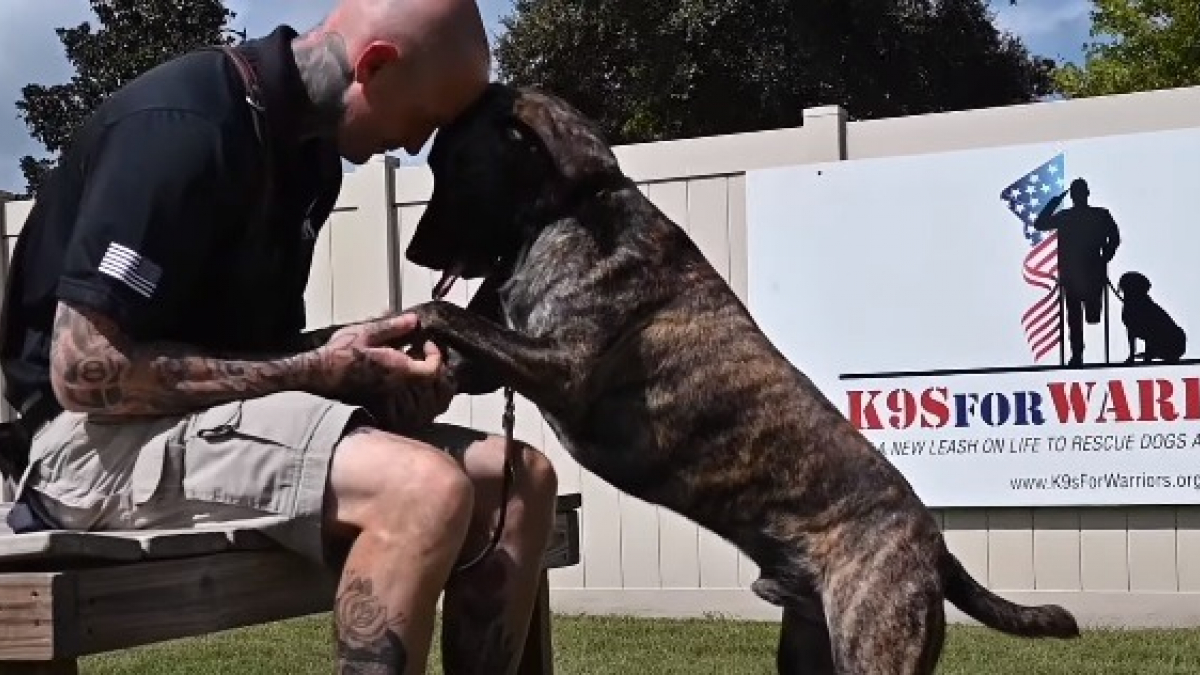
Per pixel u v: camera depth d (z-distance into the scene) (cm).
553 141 340
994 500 641
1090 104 625
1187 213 604
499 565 288
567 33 2073
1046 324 629
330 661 599
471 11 287
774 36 2030
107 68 2097
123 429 265
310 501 251
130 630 229
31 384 271
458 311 317
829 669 354
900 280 653
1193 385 605
